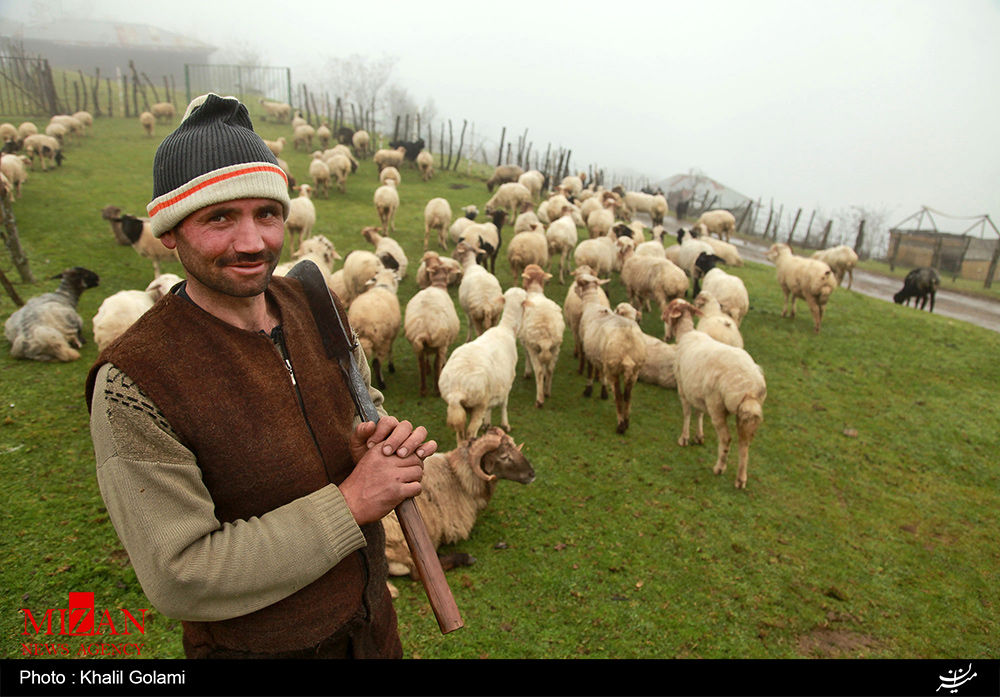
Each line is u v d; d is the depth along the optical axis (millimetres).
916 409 9492
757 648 4430
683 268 14773
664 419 8383
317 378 1305
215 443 1106
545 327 8078
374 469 1191
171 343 1103
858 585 5332
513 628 4359
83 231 13602
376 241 13078
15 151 19469
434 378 8477
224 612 1053
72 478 5484
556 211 18734
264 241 1146
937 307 20453
